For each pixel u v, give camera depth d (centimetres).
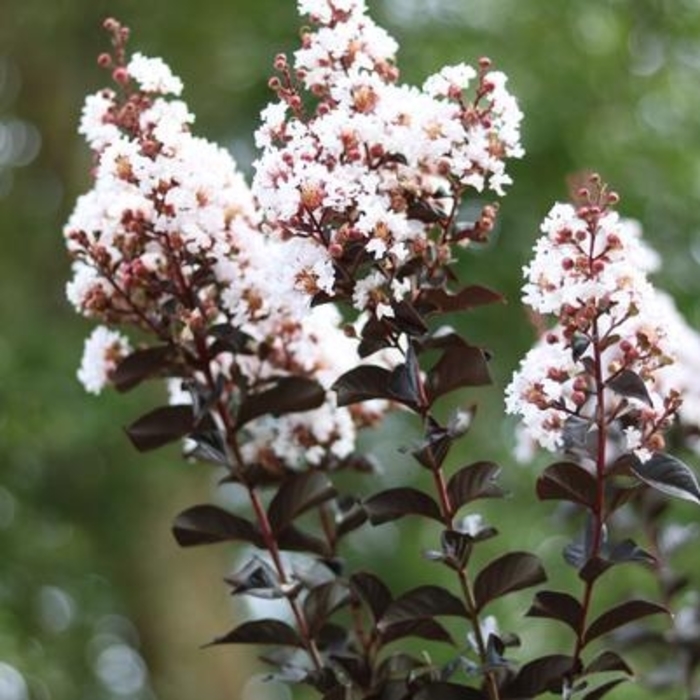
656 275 1502
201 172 480
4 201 1747
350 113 450
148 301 508
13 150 1767
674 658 659
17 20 1650
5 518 1620
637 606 450
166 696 1633
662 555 660
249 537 516
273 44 1548
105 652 1906
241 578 499
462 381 465
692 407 653
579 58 1566
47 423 1471
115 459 1595
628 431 430
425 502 468
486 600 468
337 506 554
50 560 1664
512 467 1544
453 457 1572
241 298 496
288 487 508
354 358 535
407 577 1688
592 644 951
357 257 438
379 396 459
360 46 463
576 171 1495
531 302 428
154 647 1656
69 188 1708
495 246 1480
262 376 532
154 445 516
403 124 446
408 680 464
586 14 1594
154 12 1590
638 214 1543
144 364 509
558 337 450
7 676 1551
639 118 1606
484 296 460
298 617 498
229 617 1694
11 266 1708
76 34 1672
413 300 459
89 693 1819
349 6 466
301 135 439
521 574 463
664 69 1634
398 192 446
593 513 448
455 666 460
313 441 531
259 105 1560
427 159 452
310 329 526
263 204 436
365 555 1712
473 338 1505
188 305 498
